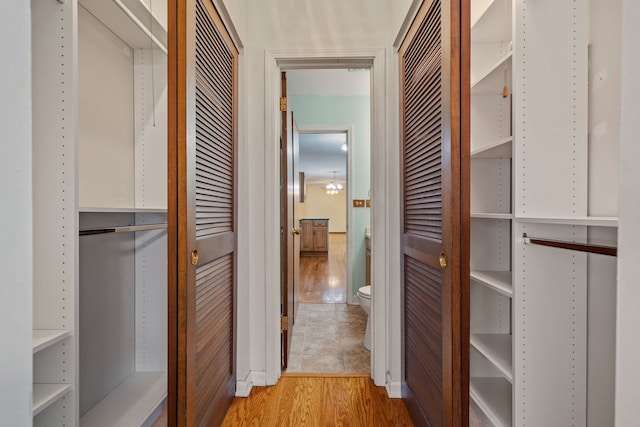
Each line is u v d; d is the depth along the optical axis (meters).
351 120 3.79
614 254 0.87
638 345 0.37
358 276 3.99
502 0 1.39
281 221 2.43
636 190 0.37
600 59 1.21
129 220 1.81
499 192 1.83
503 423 1.40
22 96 0.36
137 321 1.88
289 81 3.21
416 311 1.66
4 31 0.35
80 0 1.38
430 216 1.46
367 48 2.04
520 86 1.26
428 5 1.46
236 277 1.94
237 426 1.69
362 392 2.02
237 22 1.85
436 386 1.38
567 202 1.26
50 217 1.05
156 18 1.60
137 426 1.40
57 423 1.03
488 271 1.78
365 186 3.88
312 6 2.06
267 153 2.06
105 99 1.60
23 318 0.37
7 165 0.35
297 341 2.87
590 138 1.26
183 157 1.18
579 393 1.27
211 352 1.51
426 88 1.49
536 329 1.26
